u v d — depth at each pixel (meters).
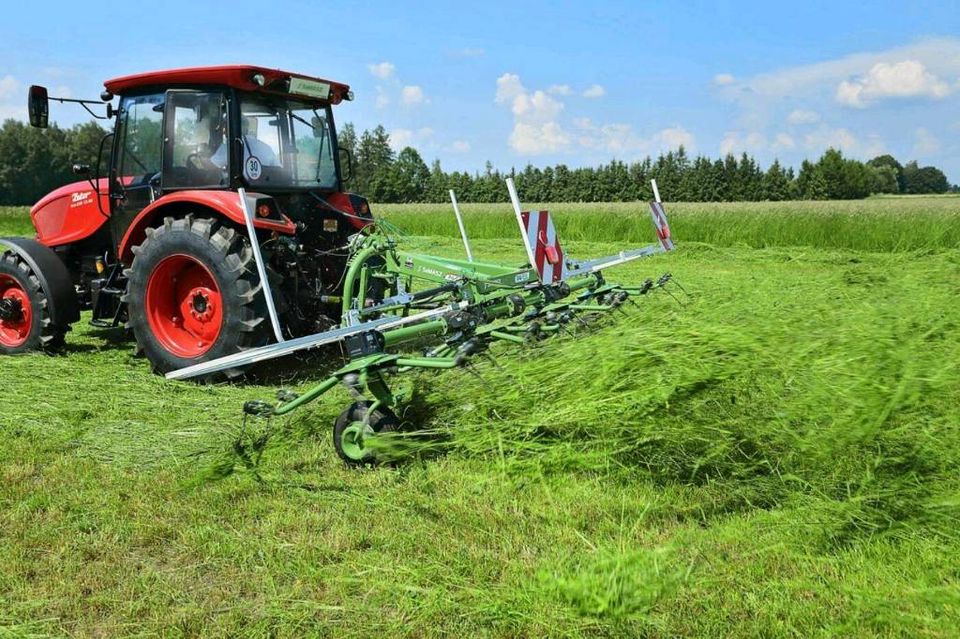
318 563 2.87
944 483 2.99
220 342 5.39
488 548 2.94
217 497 3.45
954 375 3.11
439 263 5.27
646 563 2.67
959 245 12.82
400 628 2.46
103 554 3.00
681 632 2.40
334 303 6.12
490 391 3.85
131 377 5.53
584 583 2.56
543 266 4.52
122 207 6.34
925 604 2.46
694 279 9.78
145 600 2.67
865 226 14.21
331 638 2.44
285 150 6.29
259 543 3.03
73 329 7.75
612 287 5.90
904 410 3.09
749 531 2.92
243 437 4.16
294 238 5.82
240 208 5.36
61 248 6.98
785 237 14.89
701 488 3.29
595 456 3.41
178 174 5.91
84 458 3.94
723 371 3.37
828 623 2.42
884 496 2.98
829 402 3.13
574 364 3.78
